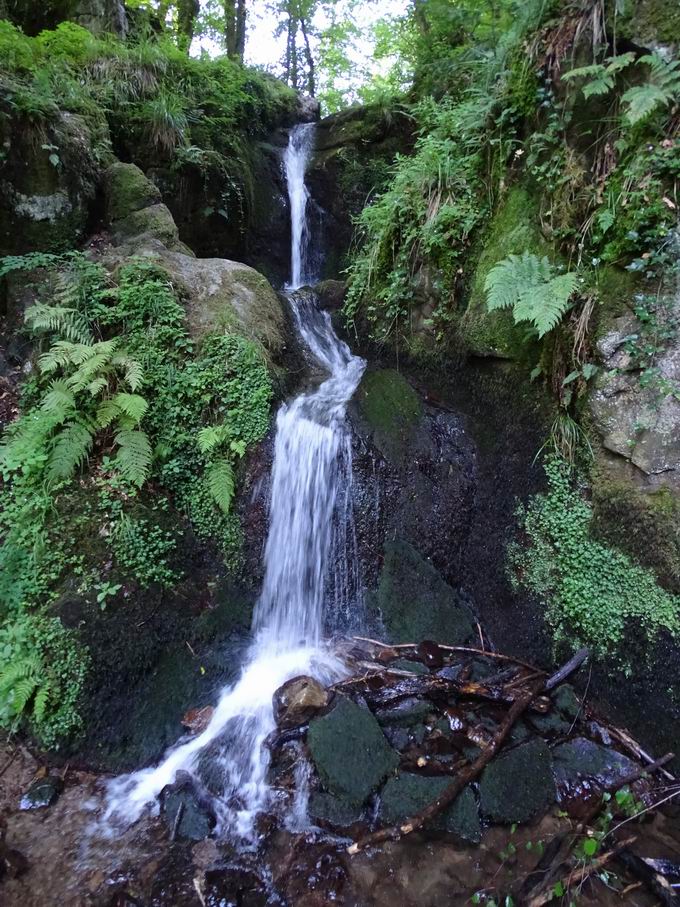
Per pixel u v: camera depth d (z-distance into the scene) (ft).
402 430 17.39
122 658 13.78
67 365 16.39
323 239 32.17
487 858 10.51
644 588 12.34
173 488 16.69
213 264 20.83
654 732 12.12
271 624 16.61
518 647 14.83
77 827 11.35
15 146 18.85
